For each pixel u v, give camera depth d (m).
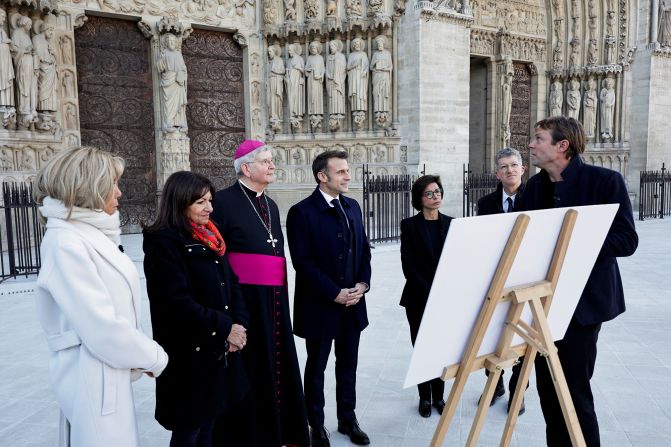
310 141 14.69
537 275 2.32
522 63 18.06
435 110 14.01
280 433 3.05
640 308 6.72
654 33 17.67
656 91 17.97
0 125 10.78
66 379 2.03
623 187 2.79
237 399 2.66
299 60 14.43
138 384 4.55
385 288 7.96
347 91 14.52
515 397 2.46
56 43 11.93
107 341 1.96
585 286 2.80
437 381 3.88
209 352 2.51
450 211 14.45
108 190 2.05
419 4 13.48
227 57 14.59
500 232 2.09
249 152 3.22
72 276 1.91
